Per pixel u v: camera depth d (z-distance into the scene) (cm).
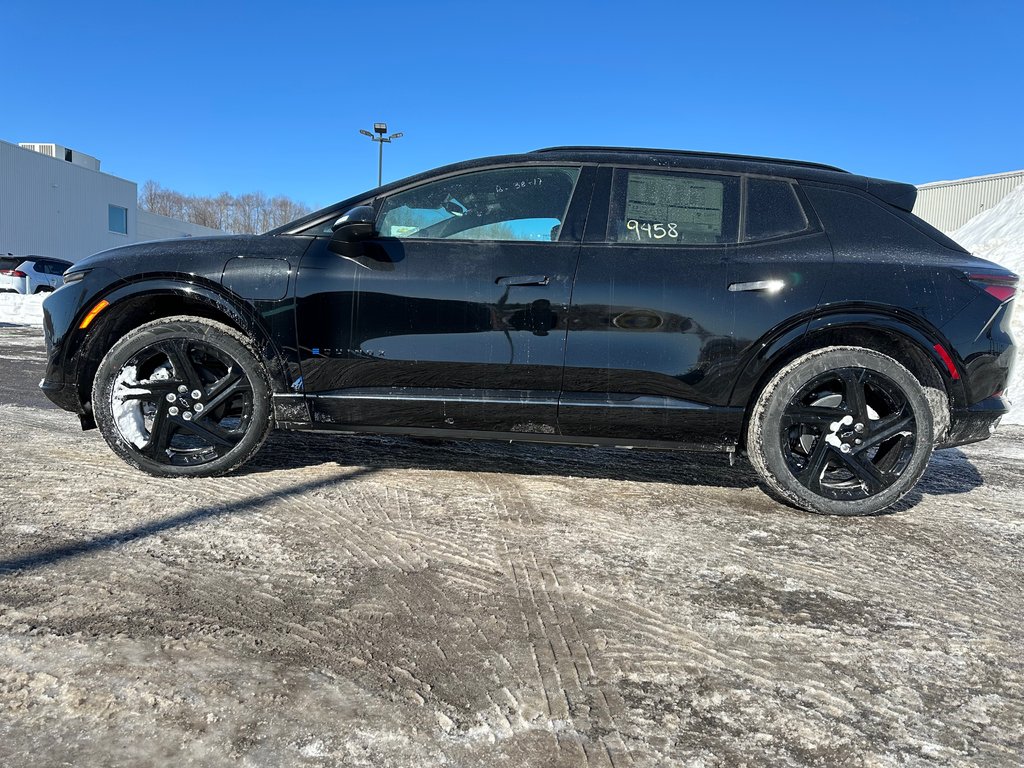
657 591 217
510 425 305
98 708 144
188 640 174
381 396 303
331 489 310
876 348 305
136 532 246
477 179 314
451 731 143
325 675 162
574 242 303
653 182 311
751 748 142
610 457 398
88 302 306
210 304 304
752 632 193
